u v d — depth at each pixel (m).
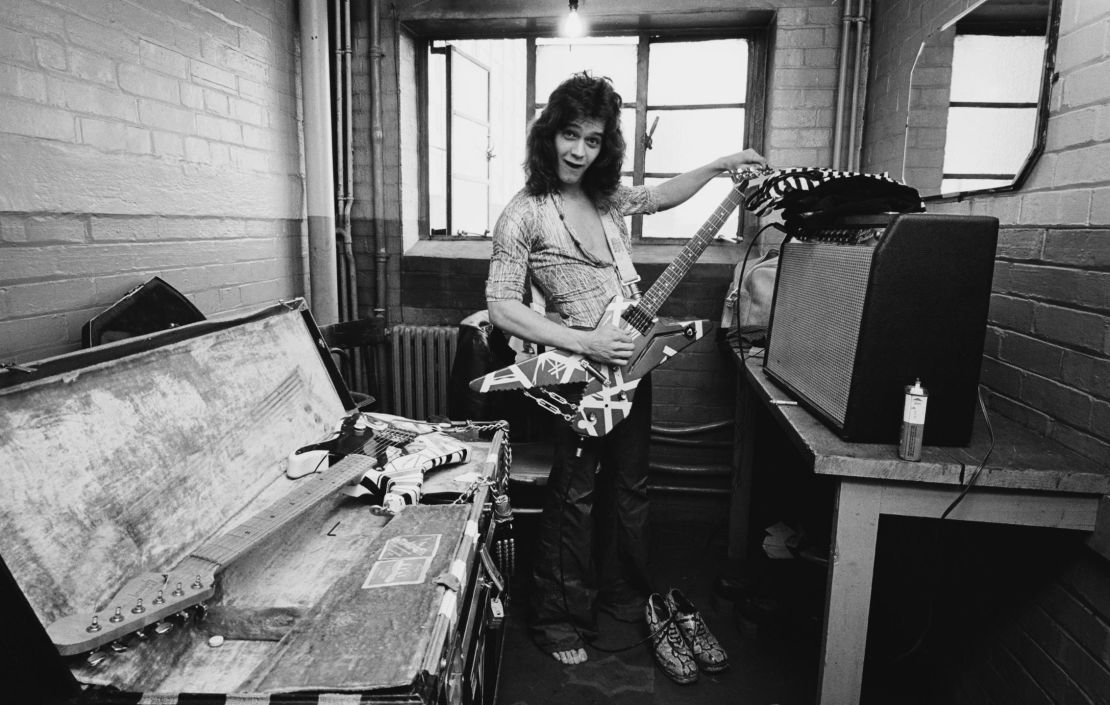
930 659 1.89
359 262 3.10
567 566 2.00
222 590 1.10
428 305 3.11
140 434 1.20
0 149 1.40
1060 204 1.38
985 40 1.73
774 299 1.99
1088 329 1.28
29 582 0.90
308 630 0.90
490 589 1.48
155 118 1.88
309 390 1.80
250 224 2.42
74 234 1.60
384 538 1.18
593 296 1.84
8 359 1.44
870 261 1.30
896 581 2.15
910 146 2.23
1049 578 1.35
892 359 1.31
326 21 2.74
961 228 1.27
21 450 0.98
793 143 2.79
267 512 1.23
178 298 1.81
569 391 1.83
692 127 3.07
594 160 1.85
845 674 1.36
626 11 2.77
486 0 2.84
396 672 0.81
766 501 2.86
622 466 2.05
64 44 1.54
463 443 1.74
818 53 2.72
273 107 2.56
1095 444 1.25
